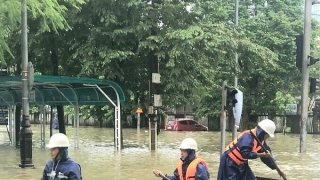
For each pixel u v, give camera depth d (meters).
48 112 54.88
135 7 22.27
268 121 7.68
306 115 20.55
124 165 16.92
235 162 7.66
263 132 7.63
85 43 23.31
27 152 15.76
